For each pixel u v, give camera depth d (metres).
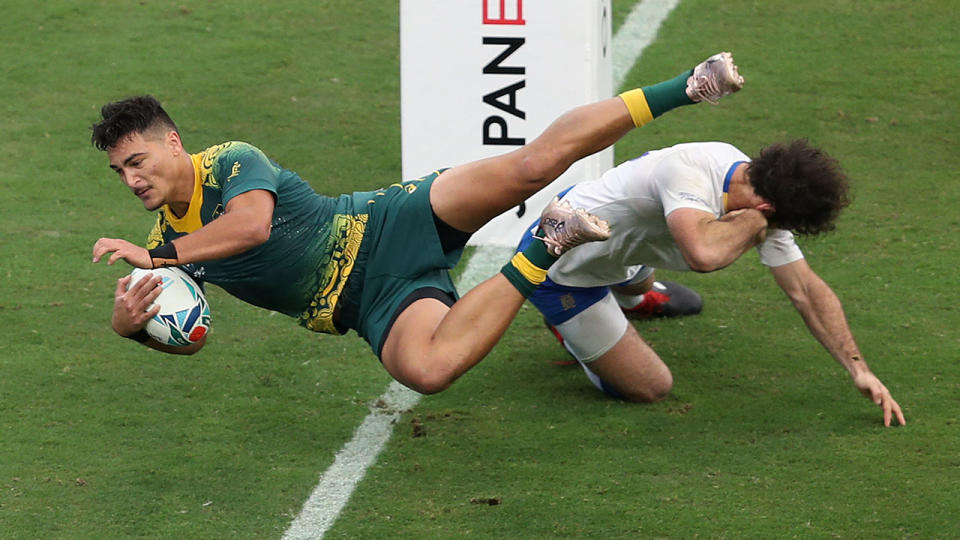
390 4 34.25
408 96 22.06
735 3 33.81
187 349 14.94
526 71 21.72
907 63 29.80
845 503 14.44
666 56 30.47
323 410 17.03
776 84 28.78
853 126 26.59
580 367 18.34
